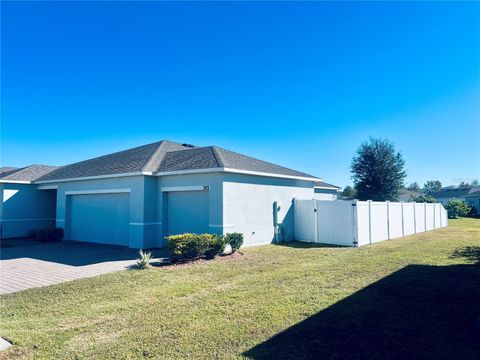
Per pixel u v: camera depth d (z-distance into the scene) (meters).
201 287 7.84
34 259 12.26
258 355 4.32
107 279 8.73
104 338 4.94
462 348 4.48
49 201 21.86
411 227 20.92
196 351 4.46
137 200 15.24
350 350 4.45
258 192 15.63
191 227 14.72
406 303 6.40
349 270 9.54
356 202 15.34
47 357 4.34
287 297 6.88
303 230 17.31
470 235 19.66
